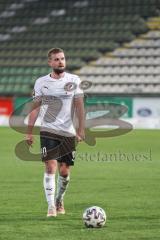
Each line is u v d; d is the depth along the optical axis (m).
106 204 41.31
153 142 112.81
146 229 30.89
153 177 60.75
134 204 41.28
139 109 160.50
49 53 35.22
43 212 37.28
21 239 28.02
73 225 31.98
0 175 62.62
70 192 48.44
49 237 28.48
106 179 58.78
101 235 28.92
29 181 56.94
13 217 35.12
